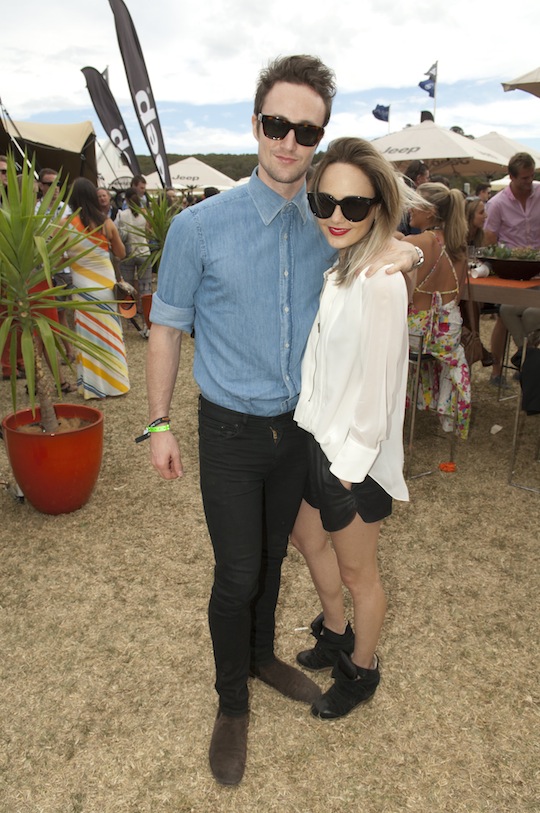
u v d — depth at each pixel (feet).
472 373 19.01
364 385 5.00
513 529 10.46
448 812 5.63
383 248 5.10
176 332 5.58
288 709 6.81
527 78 14.62
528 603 8.56
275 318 5.29
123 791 5.88
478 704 6.84
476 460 13.15
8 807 5.72
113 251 16.89
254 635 6.81
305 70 4.71
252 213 5.10
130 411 16.06
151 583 9.04
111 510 11.14
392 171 4.89
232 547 5.58
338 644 7.04
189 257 5.14
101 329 16.30
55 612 8.41
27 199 9.71
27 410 11.16
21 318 9.90
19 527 10.57
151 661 7.51
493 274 13.98
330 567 6.62
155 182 52.26
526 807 5.67
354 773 6.03
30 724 6.63
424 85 49.44
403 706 6.83
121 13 28.63
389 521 10.70
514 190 17.31
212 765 6.00
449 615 8.31
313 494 5.70
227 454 5.52
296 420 5.59
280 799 5.77
